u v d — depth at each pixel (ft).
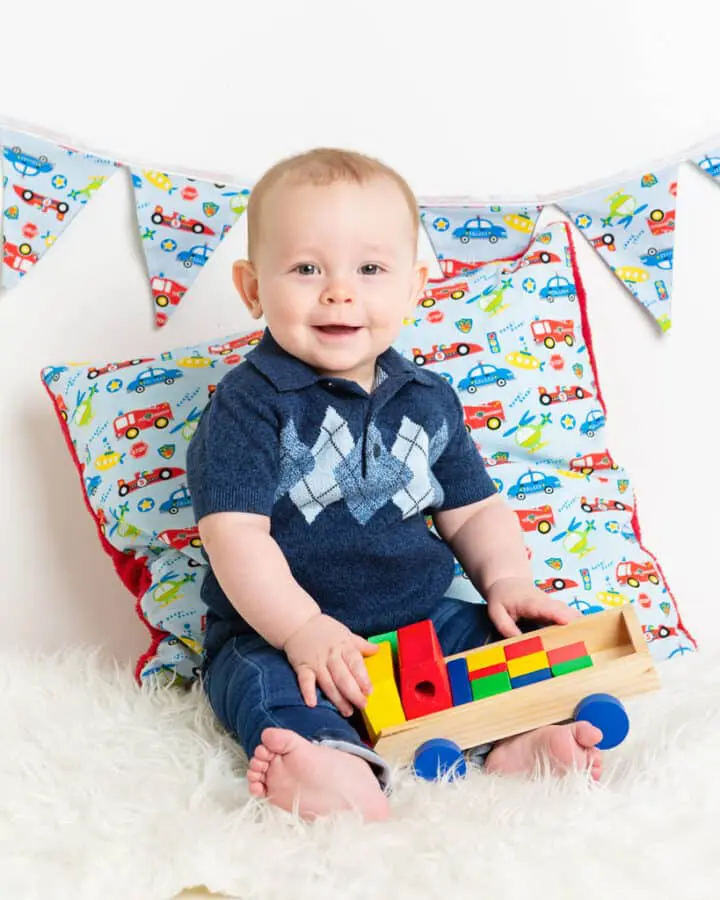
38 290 5.42
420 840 3.02
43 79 5.30
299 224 3.95
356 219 3.95
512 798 3.23
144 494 4.81
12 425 5.47
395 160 5.65
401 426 4.17
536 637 3.77
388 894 2.85
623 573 4.93
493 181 5.73
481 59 5.67
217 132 5.49
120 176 5.43
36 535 5.54
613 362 5.84
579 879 2.87
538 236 5.51
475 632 4.08
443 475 4.42
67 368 5.18
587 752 3.47
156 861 3.00
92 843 3.08
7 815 3.25
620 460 5.88
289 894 2.89
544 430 5.09
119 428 4.92
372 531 4.05
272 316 4.04
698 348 5.86
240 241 5.58
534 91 5.72
